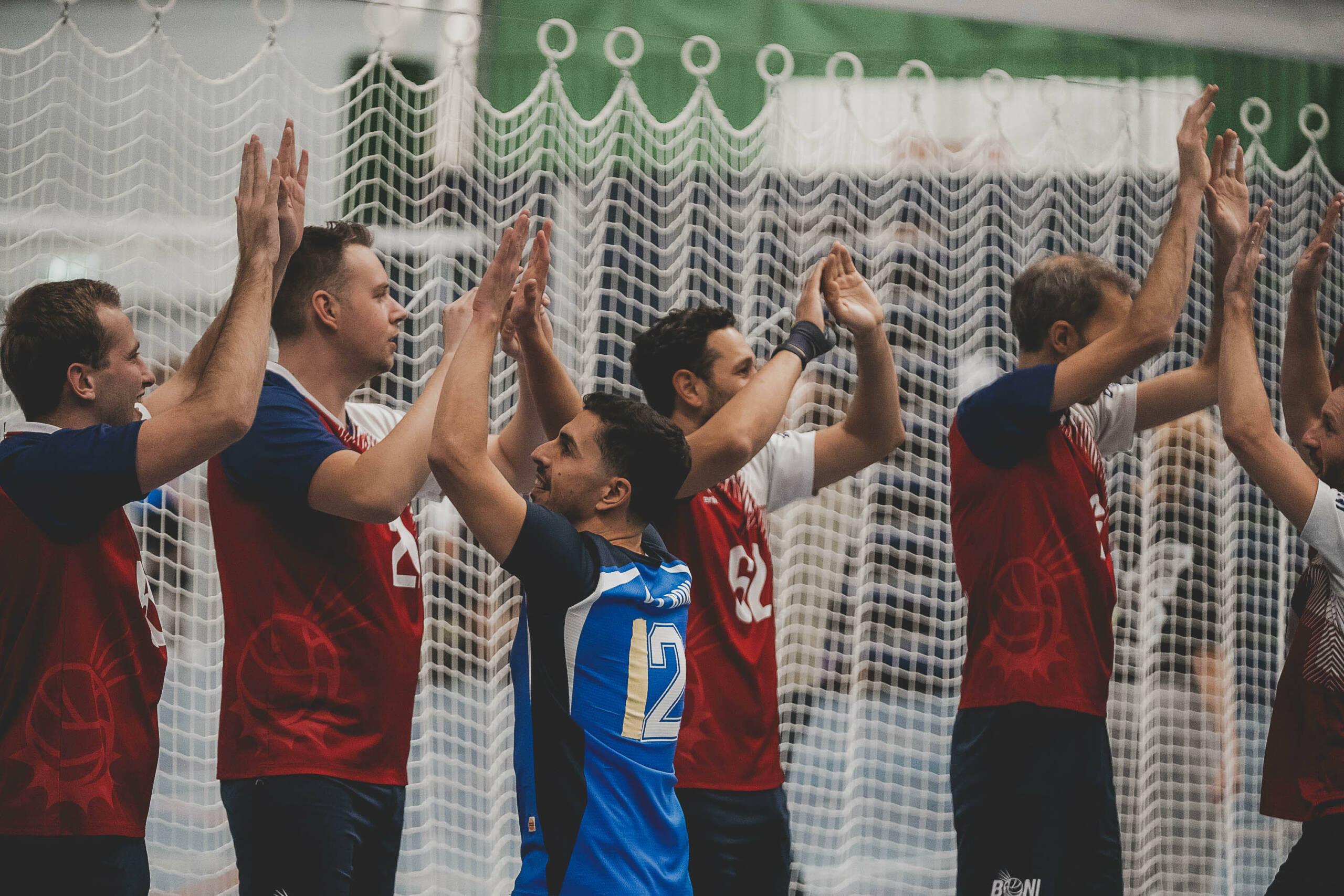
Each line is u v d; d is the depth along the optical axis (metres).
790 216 11.37
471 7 11.54
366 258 7.85
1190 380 9.41
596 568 6.41
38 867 6.44
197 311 10.34
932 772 11.45
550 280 10.77
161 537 9.84
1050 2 13.09
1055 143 11.70
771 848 8.08
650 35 11.28
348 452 7.12
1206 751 11.58
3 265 9.95
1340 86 12.58
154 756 6.90
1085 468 9.02
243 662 7.16
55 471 6.39
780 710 11.28
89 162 10.19
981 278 11.66
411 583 7.66
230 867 9.83
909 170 11.52
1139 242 12.01
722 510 8.33
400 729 7.46
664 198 11.01
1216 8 13.27
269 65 10.64
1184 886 11.35
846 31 12.99
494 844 10.35
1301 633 8.32
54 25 10.18
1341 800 7.86
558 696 6.33
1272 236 12.00
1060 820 8.55
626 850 6.22
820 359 11.71
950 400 11.61
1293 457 8.02
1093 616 8.87
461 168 10.72
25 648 6.52
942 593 11.66
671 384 8.42
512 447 8.37
